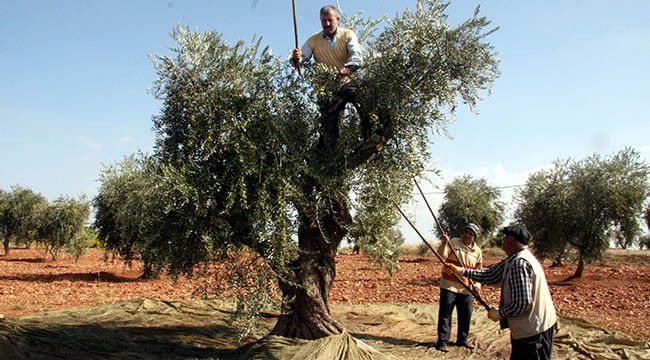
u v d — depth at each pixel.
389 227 8.34
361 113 7.87
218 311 11.96
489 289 18.91
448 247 9.05
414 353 8.73
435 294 18.23
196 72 7.19
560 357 8.48
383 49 7.73
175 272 7.63
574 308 14.66
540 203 23.86
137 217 8.08
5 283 20.30
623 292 18.23
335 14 8.00
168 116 7.47
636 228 22.44
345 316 12.03
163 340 9.10
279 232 7.09
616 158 22.86
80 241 34.06
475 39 7.31
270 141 7.30
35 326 9.66
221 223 7.14
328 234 8.26
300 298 8.17
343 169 7.65
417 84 7.51
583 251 23.11
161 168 6.96
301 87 7.52
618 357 8.59
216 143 7.02
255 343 7.95
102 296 16.78
